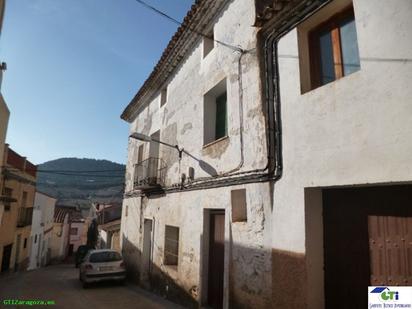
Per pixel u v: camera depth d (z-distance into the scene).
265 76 5.30
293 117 4.55
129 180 14.30
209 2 7.09
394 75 3.20
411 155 2.96
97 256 11.54
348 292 3.79
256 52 5.58
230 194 5.92
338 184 3.68
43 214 25.67
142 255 11.05
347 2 4.09
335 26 4.42
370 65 3.46
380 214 3.57
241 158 5.73
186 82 8.79
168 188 9.16
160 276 9.10
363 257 3.69
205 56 7.84
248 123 5.63
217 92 7.45
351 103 3.65
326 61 4.49
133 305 7.71
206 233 6.88
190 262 7.25
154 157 10.65
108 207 29.34
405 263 3.28
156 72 10.66
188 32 8.25
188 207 7.72
